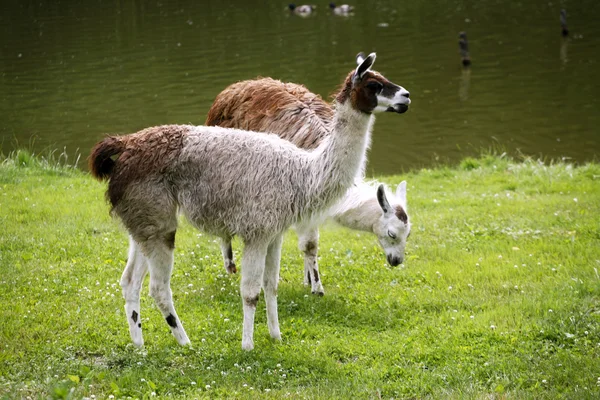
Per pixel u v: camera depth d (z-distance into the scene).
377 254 8.71
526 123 16.61
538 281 7.63
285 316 6.86
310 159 5.95
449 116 17.22
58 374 5.34
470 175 13.00
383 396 5.23
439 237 9.30
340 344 6.12
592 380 5.32
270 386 5.34
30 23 27.09
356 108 5.77
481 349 5.97
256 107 7.68
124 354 5.75
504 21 27.20
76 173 12.67
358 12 29.61
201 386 5.25
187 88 18.67
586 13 27.95
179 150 5.77
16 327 6.11
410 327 6.58
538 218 9.91
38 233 8.68
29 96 18.12
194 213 5.83
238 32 25.72
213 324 6.49
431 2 31.39
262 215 5.74
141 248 5.79
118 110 16.95
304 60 21.66
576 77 19.91
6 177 11.34
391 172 14.08
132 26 26.62
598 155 14.66
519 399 5.04
